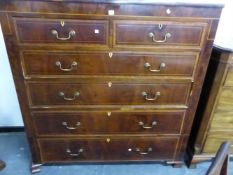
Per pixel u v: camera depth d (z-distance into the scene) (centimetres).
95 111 135
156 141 150
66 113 134
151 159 160
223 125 150
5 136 190
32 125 137
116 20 108
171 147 154
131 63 120
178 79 127
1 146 180
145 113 138
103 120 139
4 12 103
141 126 142
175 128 145
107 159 157
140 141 149
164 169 165
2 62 165
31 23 106
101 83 125
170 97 133
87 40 112
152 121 141
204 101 146
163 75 125
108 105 133
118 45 114
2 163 161
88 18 106
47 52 114
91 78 123
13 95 179
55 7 103
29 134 141
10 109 185
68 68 119
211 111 144
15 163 166
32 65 117
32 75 120
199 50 119
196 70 125
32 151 149
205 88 144
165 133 147
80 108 133
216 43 149
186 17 109
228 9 154
